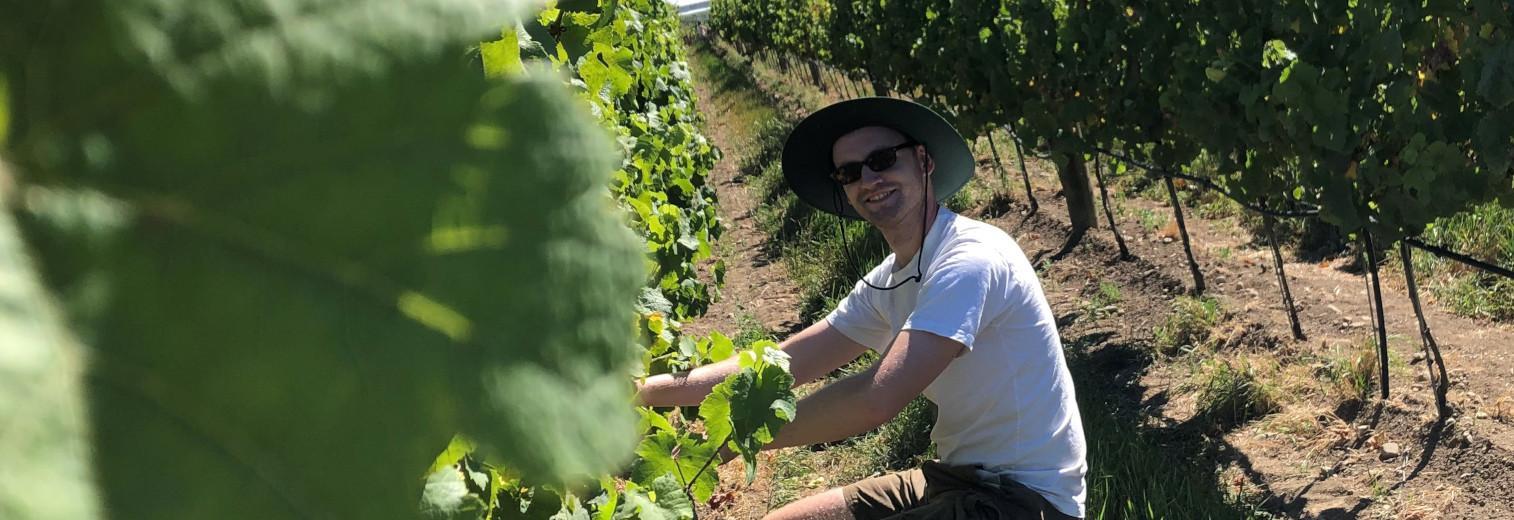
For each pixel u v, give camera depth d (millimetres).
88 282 236
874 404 2033
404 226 246
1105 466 3969
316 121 242
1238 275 5973
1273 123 4297
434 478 741
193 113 240
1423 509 3650
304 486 246
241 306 244
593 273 251
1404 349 4719
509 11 252
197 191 243
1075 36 6027
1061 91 6395
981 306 2105
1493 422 3924
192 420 240
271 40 239
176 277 242
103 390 233
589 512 1497
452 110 246
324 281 247
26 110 239
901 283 2457
